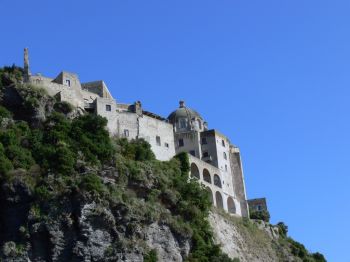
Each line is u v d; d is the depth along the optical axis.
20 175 121.94
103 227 118.44
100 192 120.00
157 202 129.75
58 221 117.12
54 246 115.62
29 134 132.00
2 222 120.06
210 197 153.38
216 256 130.75
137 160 137.25
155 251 121.81
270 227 169.88
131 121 147.25
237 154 172.12
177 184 137.25
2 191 121.44
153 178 132.25
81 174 123.44
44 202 118.69
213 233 139.50
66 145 128.75
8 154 125.88
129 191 127.06
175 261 124.75
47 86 142.38
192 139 164.88
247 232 159.00
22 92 137.75
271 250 162.12
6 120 133.50
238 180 169.38
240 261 147.50
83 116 136.12
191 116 176.25
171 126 155.75
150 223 124.12
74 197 119.06
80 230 116.81
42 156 126.56
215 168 161.38
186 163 149.88
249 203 191.25
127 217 120.62
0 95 138.00
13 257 115.06
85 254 115.50
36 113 135.62
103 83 157.25
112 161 129.25
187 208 133.25
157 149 150.12
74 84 145.38
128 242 118.81
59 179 120.81
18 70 142.62
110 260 116.19
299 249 171.12
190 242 129.88
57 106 139.00
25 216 118.50
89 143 129.62
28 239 116.31
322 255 180.50
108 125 143.12
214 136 165.50
